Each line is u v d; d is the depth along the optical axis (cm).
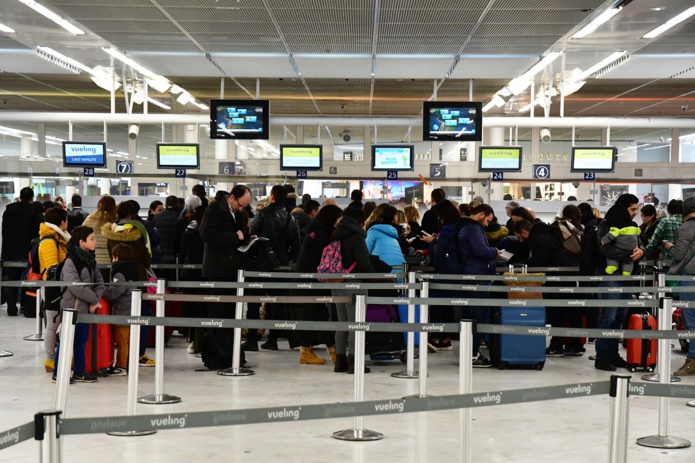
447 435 553
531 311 850
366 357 922
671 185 2422
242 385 734
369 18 1304
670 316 551
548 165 2291
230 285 753
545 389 350
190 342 980
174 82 1994
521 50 1548
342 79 1909
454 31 1394
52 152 3147
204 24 1368
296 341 873
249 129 1858
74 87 2112
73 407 632
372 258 866
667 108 2380
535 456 504
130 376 565
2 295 1315
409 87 2031
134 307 588
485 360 870
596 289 746
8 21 1376
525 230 1005
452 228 888
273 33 1424
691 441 548
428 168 2289
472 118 1828
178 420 296
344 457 496
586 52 1572
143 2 1230
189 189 2389
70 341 447
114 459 486
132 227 847
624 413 337
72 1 1235
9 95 2264
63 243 893
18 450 505
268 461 486
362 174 2306
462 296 875
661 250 1005
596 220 1093
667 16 1293
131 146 2417
